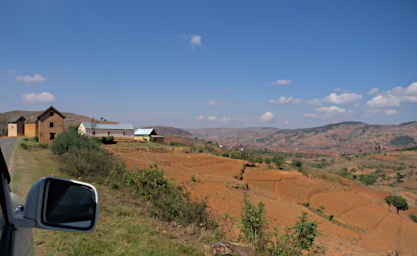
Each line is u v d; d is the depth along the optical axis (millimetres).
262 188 54406
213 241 9141
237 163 67812
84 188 1896
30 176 16062
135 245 7180
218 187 33438
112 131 78812
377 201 71375
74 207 1808
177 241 8422
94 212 1898
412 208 75812
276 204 33094
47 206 1670
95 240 7086
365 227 46812
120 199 12617
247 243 8758
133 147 60281
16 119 83812
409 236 47062
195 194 27125
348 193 67500
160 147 66812
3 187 1395
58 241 6648
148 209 11695
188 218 11328
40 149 37438
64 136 30844
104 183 15758
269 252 8219
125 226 8680
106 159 21719
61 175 16594
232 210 24109
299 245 8227
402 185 132625
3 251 1179
